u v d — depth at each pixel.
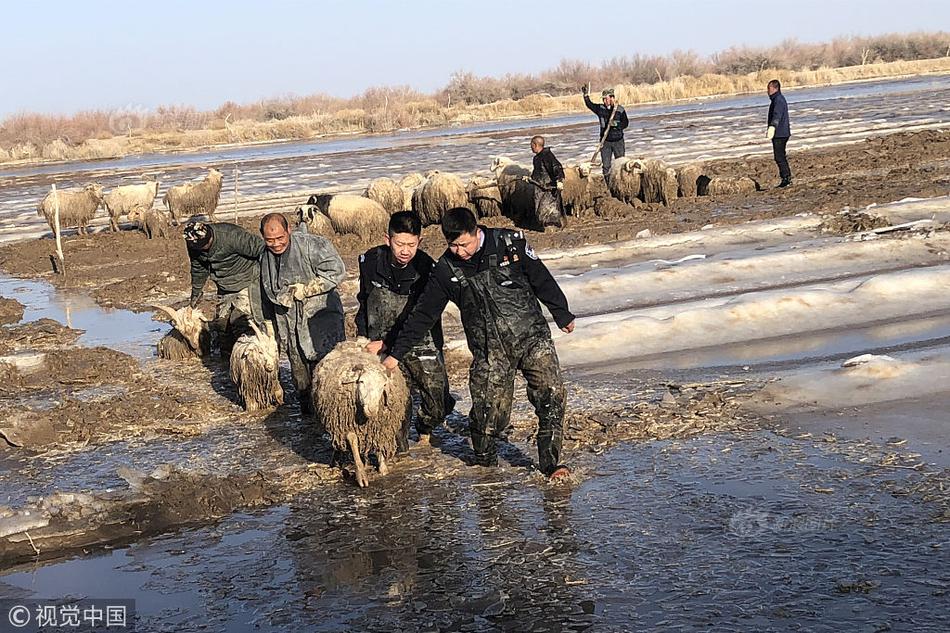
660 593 5.18
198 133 59.34
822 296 10.65
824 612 4.89
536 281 6.66
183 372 9.91
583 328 10.29
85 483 7.21
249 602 5.42
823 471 6.56
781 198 17.69
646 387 8.57
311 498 6.73
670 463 6.89
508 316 6.63
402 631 5.02
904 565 5.27
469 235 6.43
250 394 8.52
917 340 9.32
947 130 26.09
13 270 16.67
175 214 19.75
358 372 6.48
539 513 6.25
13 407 8.92
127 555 6.10
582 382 8.85
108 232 19.97
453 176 17.19
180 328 10.27
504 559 5.68
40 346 11.36
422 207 17.33
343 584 5.55
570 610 5.09
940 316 10.01
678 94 65.81
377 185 17.88
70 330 11.84
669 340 9.92
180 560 5.98
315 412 6.82
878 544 5.52
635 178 18.39
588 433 7.53
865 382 8.12
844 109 39.94
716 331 10.05
